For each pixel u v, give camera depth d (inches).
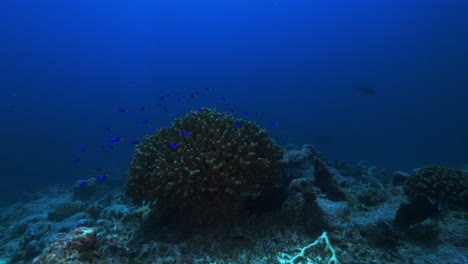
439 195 194.9
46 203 526.3
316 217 197.8
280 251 172.6
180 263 166.2
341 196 241.4
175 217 220.7
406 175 300.4
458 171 216.4
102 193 628.1
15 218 478.3
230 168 194.1
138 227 225.8
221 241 187.9
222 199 205.0
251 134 230.5
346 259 156.6
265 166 204.8
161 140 235.8
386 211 211.0
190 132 234.8
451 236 162.1
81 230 160.1
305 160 328.2
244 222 205.5
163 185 194.2
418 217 182.1
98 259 151.2
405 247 165.0
